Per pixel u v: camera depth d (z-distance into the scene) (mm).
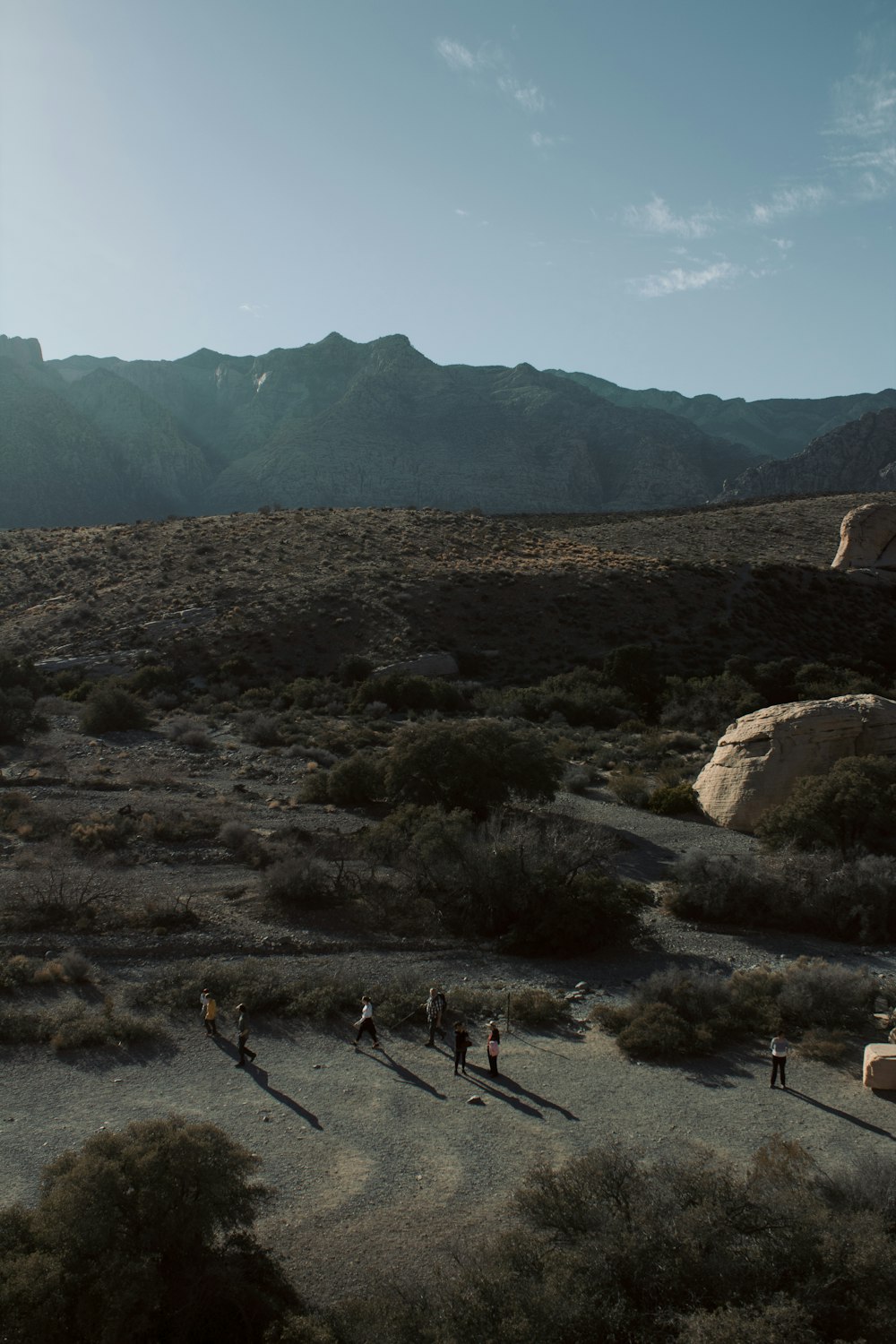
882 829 28578
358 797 35969
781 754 34188
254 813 33656
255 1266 10094
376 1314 9000
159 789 36656
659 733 53438
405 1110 14477
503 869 24000
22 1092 14641
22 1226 9453
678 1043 16828
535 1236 9742
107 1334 8320
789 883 25484
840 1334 8352
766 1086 15477
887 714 34625
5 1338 8312
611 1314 8461
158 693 61125
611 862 27906
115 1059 16031
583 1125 14000
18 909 22938
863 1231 9352
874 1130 13891
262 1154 12961
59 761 40219
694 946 23156
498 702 59344
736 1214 9594
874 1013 18688
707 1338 7859
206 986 18969
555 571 83000
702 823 35500
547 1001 18859
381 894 25234
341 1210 11641
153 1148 9664
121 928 22562
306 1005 18453
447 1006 18828
